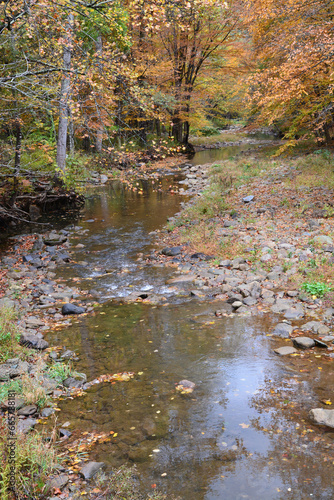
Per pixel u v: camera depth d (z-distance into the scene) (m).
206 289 8.04
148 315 7.06
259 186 16.53
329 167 17.16
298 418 4.08
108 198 18.42
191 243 10.92
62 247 11.73
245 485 3.28
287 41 12.45
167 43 28.38
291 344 5.65
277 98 11.30
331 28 11.02
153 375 5.13
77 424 4.21
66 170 16.41
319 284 7.22
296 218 11.77
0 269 9.88
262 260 8.98
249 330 6.16
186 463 3.56
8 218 14.34
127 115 23.98
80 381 5.02
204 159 29.78
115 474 3.45
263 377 4.88
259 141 44.47
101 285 8.79
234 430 3.97
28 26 7.39
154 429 4.06
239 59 29.44
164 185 20.62
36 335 6.41
